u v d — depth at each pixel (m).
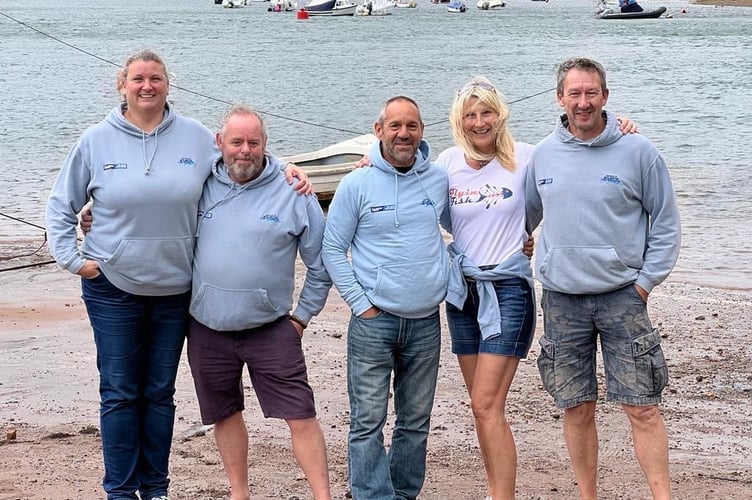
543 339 5.47
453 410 7.54
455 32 95.88
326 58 65.75
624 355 5.25
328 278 5.45
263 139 5.24
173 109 5.38
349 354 5.38
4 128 33.62
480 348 5.32
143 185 5.16
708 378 8.34
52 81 50.12
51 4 178.75
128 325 5.34
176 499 5.73
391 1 153.25
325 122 36.31
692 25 102.50
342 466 6.35
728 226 17.02
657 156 5.18
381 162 5.27
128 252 5.20
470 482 6.09
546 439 6.88
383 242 5.24
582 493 5.48
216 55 68.44
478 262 5.34
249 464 6.35
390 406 7.64
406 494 5.50
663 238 5.21
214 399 5.44
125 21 117.88
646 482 6.05
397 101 5.21
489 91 5.31
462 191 5.39
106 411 5.37
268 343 5.32
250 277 5.19
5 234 15.82
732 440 6.87
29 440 6.80
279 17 131.38
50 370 8.59
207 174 5.34
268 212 5.23
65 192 5.32
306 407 5.33
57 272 12.85
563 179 5.20
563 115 5.36
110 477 5.43
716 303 11.28
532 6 166.12
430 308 5.27
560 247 5.23
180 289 5.35
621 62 59.91
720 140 30.22
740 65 57.41
